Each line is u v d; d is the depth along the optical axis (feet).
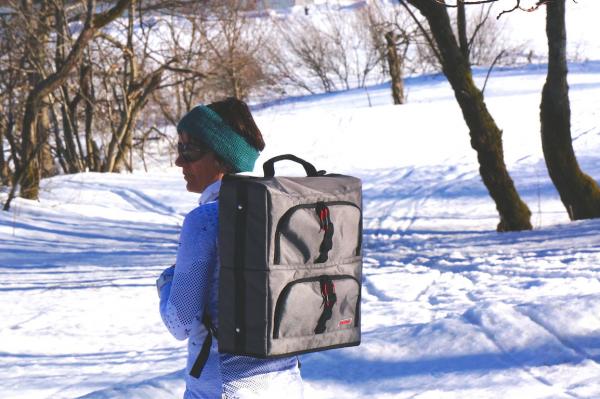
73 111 115.24
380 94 176.35
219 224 10.00
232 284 9.91
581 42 228.63
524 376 20.92
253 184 9.82
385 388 20.68
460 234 65.82
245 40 137.18
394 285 40.42
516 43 217.36
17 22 97.55
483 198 86.89
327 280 10.32
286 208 9.93
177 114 130.82
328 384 21.06
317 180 10.51
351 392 20.57
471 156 113.19
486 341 23.21
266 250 9.77
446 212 80.94
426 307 34.45
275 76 181.98
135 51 123.03
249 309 9.85
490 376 20.97
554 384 20.36
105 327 36.70
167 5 115.65
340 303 10.59
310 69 207.31
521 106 135.03
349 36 215.31
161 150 134.31
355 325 10.91
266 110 164.25
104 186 99.35
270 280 9.78
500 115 130.41
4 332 35.68
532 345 22.80
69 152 116.26
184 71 113.91
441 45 57.31
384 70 197.77
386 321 31.50
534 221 69.56
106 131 125.18
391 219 78.69
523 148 111.86
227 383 10.32
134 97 116.06
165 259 58.23
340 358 22.72
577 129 118.21
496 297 34.99
